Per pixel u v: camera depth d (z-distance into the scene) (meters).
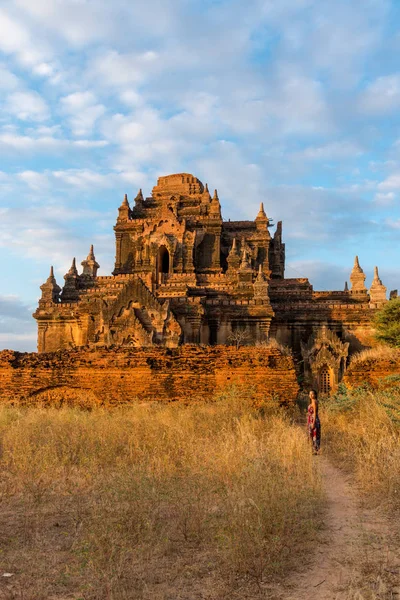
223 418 17.16
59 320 43.47
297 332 40.31
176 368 21.66
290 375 20.94
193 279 48.03
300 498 8.71
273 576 6.35
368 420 15.04
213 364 21.50
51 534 7.83
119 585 5.93
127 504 8.46
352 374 22.38
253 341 38.91
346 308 39.84
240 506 7.64
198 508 8.06
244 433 13.58
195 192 61.72
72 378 22.31
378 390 21.66
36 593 5.89
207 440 13.16
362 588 5.91
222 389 21.22
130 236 58.34
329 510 8.84
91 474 10.60
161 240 54.47
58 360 22.64
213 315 39.06
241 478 9.39
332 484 10.50
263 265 56.91
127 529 7.61
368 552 6.96
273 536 7.09
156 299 35.66
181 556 6.93
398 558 6.73
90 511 8.47
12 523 8.30
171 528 7.78
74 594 5.96
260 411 19.86
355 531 7.78
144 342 34.50
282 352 22.38
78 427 14.88
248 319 39.25
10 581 6.29
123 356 22.05
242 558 6.47
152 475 9.98
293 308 40.44
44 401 22.41
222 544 6.92
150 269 53.88
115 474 10.32
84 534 7.61
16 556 7.00
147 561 6.74
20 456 11.54
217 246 55.84
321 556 6.94
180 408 19.88
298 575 6.39
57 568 6.63
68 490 9.74
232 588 6.02
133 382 21.78
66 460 11.69
